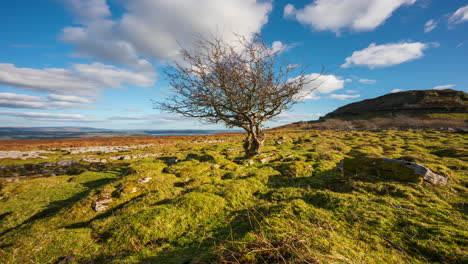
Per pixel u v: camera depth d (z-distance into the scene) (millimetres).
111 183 10891
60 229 6945
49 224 7625
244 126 15250
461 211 5961
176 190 9844
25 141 53594
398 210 6031
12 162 25438
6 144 45531
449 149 15922
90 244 6016
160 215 6871
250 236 4445
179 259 4492
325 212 6133
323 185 9234
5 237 7039
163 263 4414
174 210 7230
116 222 6898
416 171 8281
